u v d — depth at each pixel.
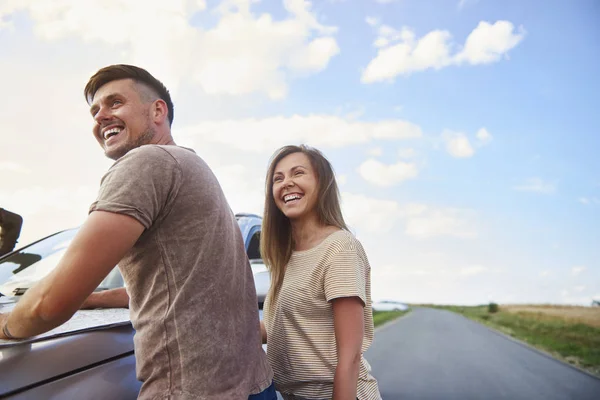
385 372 8.46
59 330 1.50
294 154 1.93
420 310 59.00
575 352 12.21
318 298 1.73
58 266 1.18
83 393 1.36
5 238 2.47
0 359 1.27
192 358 1.26
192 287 1.30
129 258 1.33
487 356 11.46
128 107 1.61
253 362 1.44
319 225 1.90
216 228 1.38
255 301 1.54
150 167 1.29
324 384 1.71
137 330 1.33
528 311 31.08
